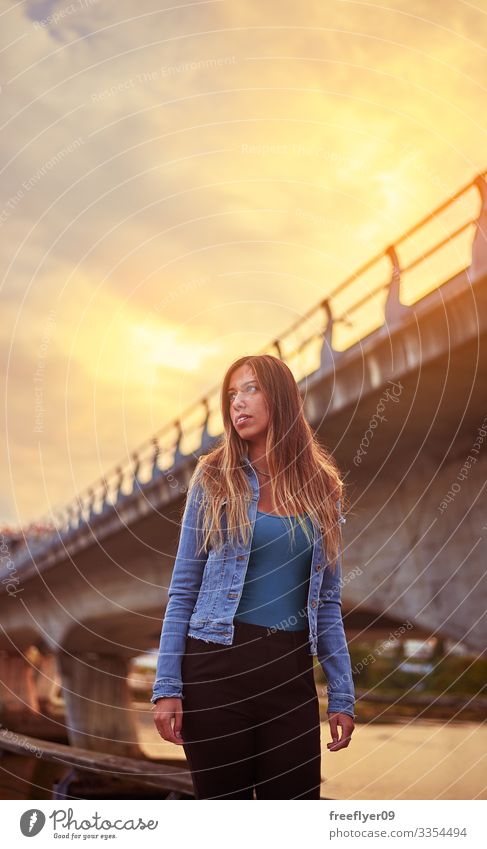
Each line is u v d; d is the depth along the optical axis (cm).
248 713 214
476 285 742
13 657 4003
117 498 1609
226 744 212
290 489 233
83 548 1839
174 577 230
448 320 790
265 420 237
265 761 214
